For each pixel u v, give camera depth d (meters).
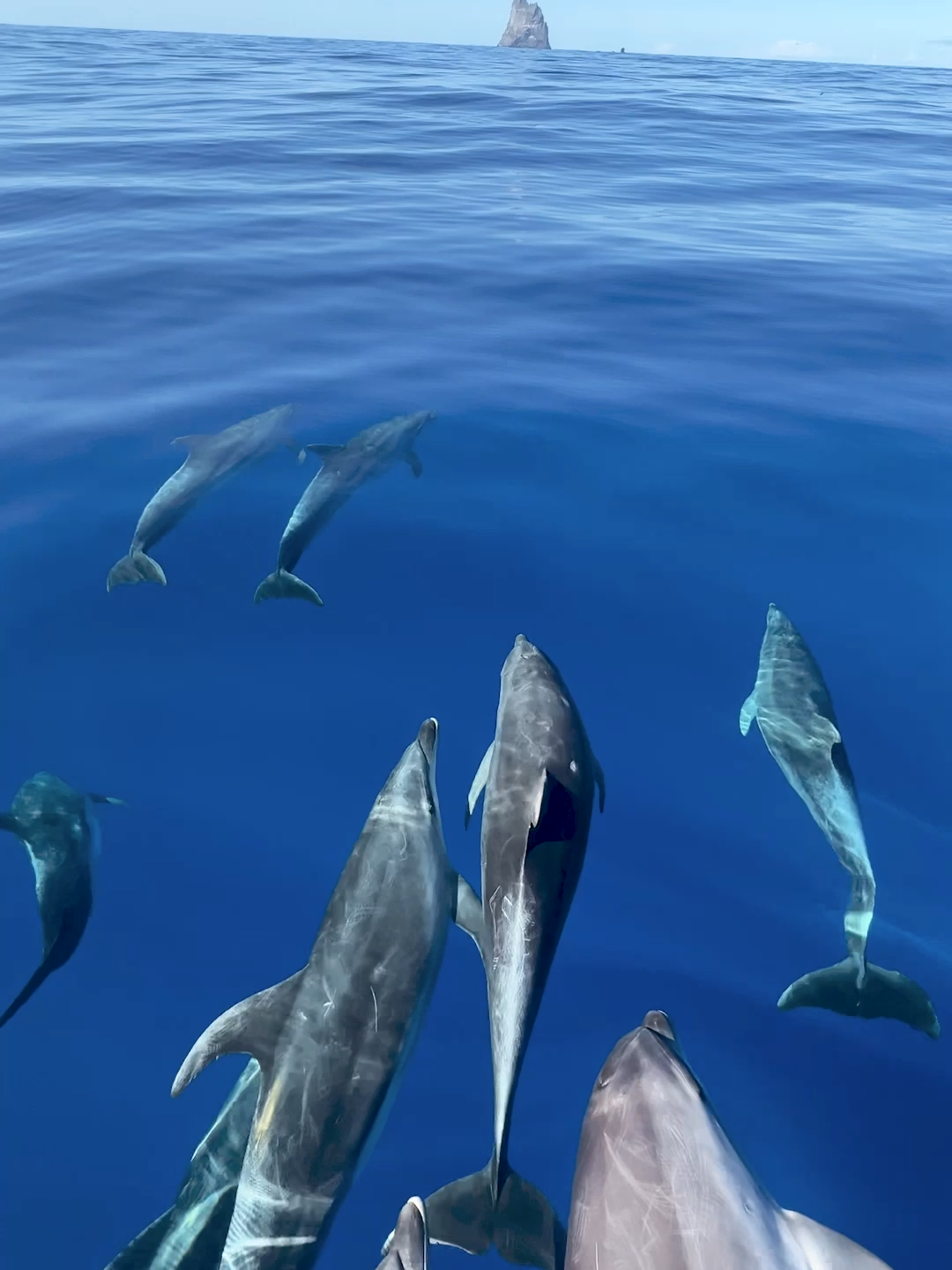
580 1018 5.47
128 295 13.48
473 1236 4.36
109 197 17.97
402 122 28.23
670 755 6.92
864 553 8.67
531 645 6.61
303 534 8.55
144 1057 5.30
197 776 6.76
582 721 6.26
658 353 12.13
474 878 6.09
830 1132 4.99
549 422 10.51
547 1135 5.05
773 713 6.75
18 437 10.03
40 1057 5.29
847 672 7.51
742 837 6.39
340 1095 4.29
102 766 6.79
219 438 9.54
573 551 8.73
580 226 17.27
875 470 9.73
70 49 58.16
